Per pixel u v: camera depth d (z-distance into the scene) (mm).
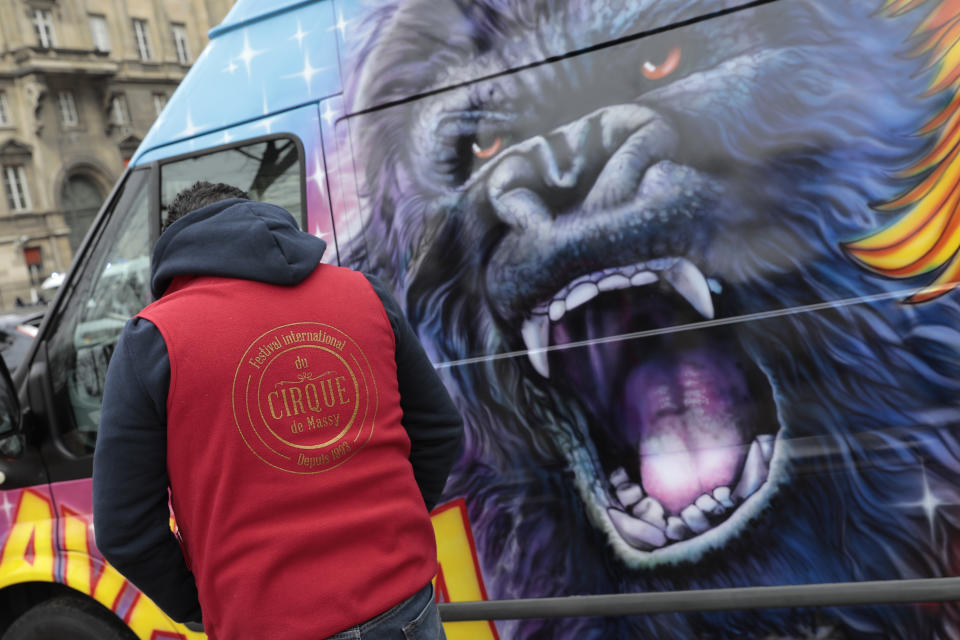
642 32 1801
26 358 2521
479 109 1959
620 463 1854
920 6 1605
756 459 1744
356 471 1339
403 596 1320
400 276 2059
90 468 2391
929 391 1618
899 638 1685
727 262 1746
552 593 1938
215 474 1269
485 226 1962
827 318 1678
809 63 1678
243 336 1312
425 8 2012
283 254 1390
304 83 2162
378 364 1418
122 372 1312
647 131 1804
